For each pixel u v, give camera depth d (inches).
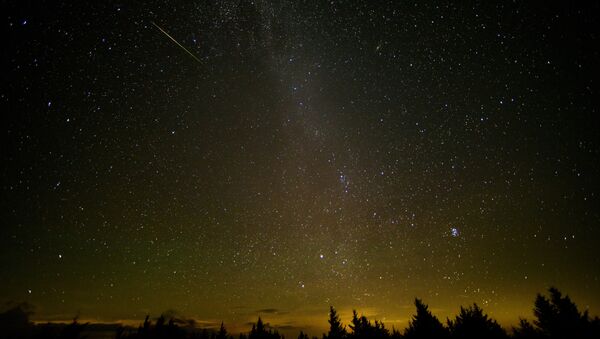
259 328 682.2
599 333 294.2
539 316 334.6
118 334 530.0
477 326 350.6
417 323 396.2
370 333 510.6
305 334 649.6
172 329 633.0
